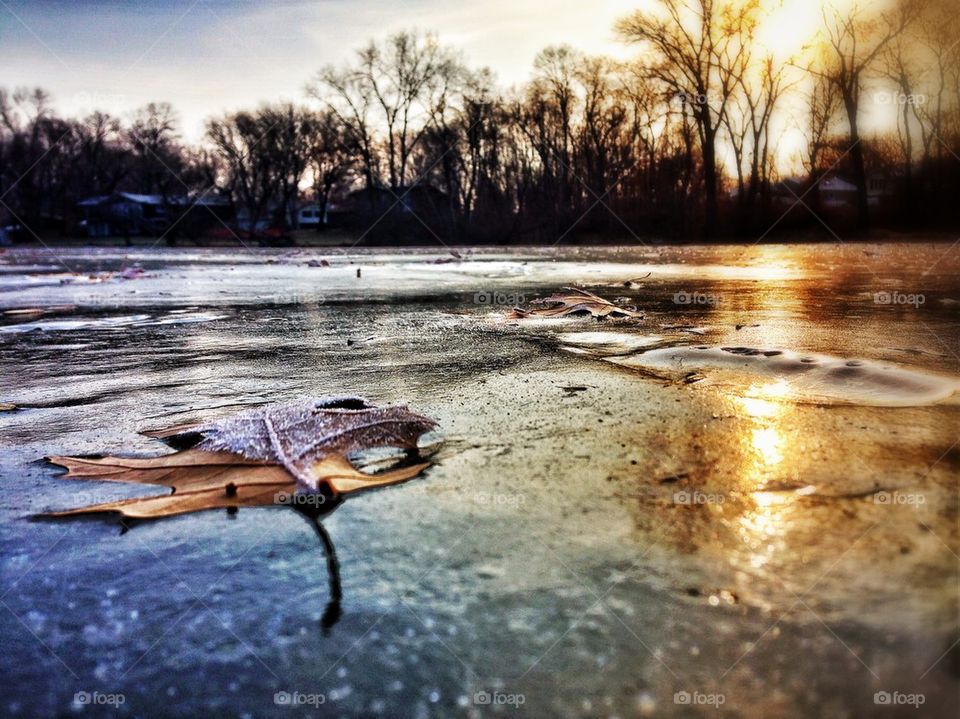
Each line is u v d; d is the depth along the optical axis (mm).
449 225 49312
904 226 36844
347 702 1074
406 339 4812
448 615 1275
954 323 5043
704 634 1201
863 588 1321
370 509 1729
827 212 39031
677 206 42594
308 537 1590
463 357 4000
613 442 2271
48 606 1345
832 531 1560
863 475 1899
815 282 9719
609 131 46000
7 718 1062
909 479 1862
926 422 2404
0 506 1823
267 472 1936
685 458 2090
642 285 9641
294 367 3844
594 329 5074
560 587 1356
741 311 6086
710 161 39625
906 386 2951
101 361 4250
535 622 1248
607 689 1079
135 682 1133
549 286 9836
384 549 1523
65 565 1495
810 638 1181
